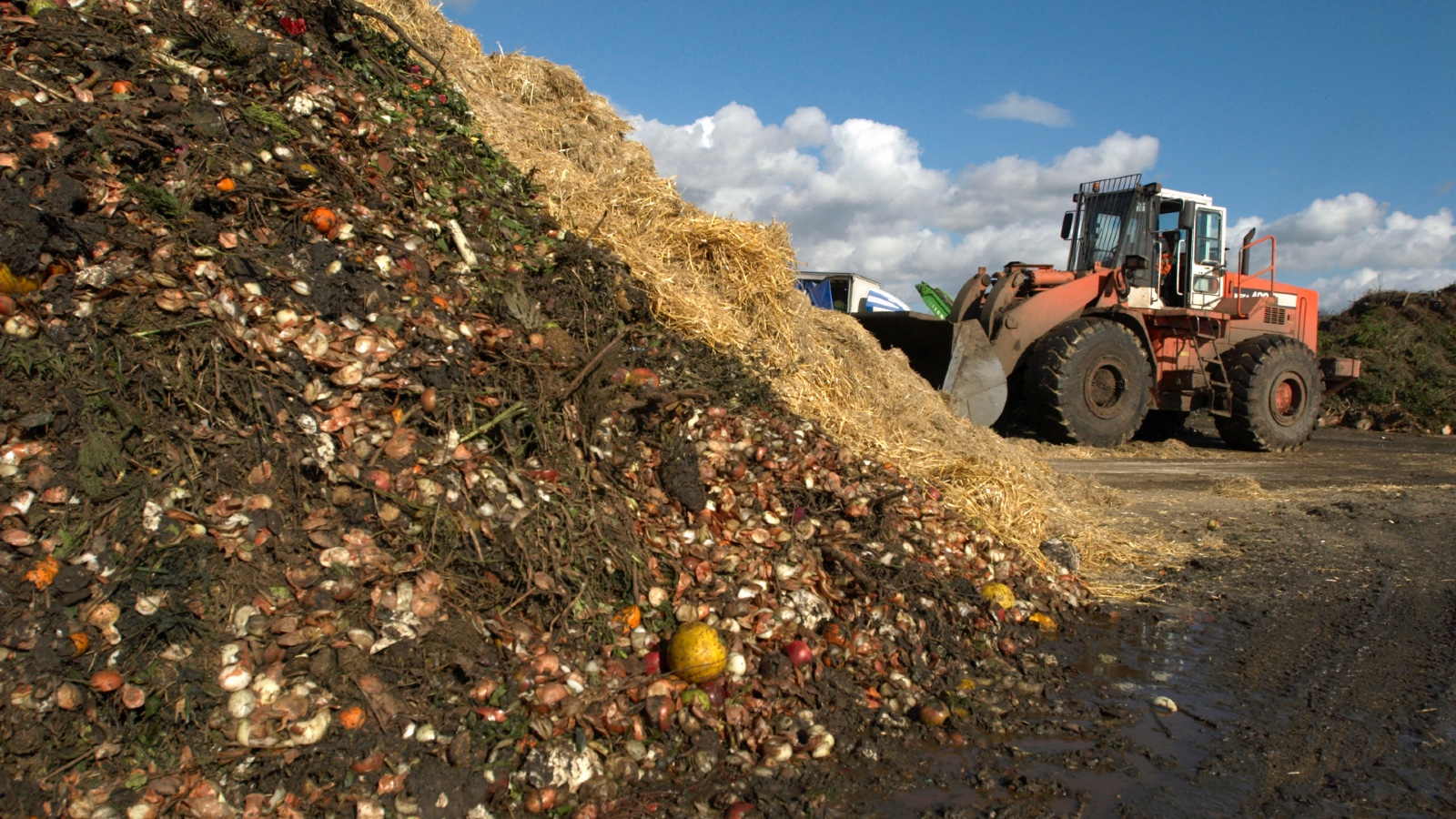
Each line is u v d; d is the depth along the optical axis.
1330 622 4.36
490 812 2.30
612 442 3.72
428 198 4.25
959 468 5.64
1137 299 11.45
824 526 4.04
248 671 2.34
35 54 3.37
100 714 2.17
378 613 2.60
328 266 3.42
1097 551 5.45
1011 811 2.52
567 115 6.61
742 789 2.56
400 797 2.23
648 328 4.69
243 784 2.16
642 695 2.77
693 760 2.64
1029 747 2.95
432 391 3.22
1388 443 14.52
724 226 5.89
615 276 4.69
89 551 2.38
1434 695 3.46
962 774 2.74
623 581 3.17
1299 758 2.93
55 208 2.87
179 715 2.21
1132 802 2.61
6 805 1.94
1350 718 3.25
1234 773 2.81
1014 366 10.74
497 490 3.11
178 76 3.65
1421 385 18.00
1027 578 4.53
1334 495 7.89
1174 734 3.09
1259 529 6.37
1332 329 21.50
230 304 3.03
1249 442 12.22
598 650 2.89
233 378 2.89
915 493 4.66
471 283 3.98
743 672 3.00
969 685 3.38
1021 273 11.30
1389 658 3.87
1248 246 12.60
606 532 3.27
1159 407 11.80
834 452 4.60
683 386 4.41
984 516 5.12
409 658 2.54
